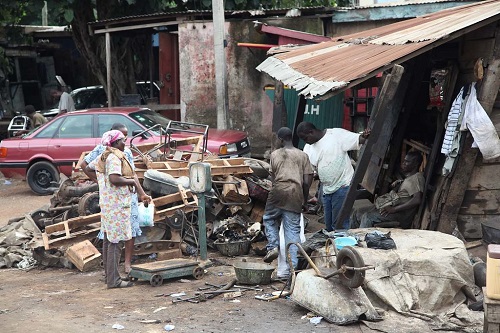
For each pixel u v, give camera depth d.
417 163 9.11
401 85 9.72
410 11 15.84
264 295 7.52
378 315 6.55
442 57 9.53
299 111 11.59
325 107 15.65
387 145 9.34
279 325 6.53
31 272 9.48
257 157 17.34
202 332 6.40
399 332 6.24
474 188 8.49
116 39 20.03
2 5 19.42
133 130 14.31
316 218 11.36
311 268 7.32
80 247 9.33
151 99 19.30
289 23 16.98
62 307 7.46
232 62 17.17
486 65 8.18
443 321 6.52
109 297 7.80
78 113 14.92
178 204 9.82
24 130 18.11
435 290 6.85
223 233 9.80
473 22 7.90
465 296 7.06
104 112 14.75
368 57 8.62
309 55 10.70
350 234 7.80
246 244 9.62
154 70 22.45
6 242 10.23
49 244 9.34
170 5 20.44
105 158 8.13
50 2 18.95
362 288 6.82
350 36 12.10
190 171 8.93
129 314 7.08
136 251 9.32
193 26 17.22
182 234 9.75
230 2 19.22
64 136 14.84
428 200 8.96
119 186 8.09
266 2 19.70
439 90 9.35
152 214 9.25
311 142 9.12
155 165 10.30
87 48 20.36
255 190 10.18
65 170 14.83
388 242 7.16
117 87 20.22
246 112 17.27
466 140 8.32
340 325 6.46
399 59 7.83
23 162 14.95
